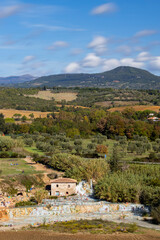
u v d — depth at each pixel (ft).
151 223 208.54
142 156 432.66
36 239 171.73
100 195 256.11
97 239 171.73
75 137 618.03
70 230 188.55
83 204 239.50
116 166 318.24
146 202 239.30
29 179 296.30
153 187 249.34
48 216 223.30
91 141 572.10
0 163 362.12
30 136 578.66
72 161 334.24
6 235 179.32
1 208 227.81
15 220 213.25
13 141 459.73
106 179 265.95
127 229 190.80
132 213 228.84
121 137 619.67
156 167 308.19
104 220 213.05
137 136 630.33
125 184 249.96
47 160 363.76
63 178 280.51
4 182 279.49
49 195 268.21
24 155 417.90
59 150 458.91
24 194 266.16
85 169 307.58
